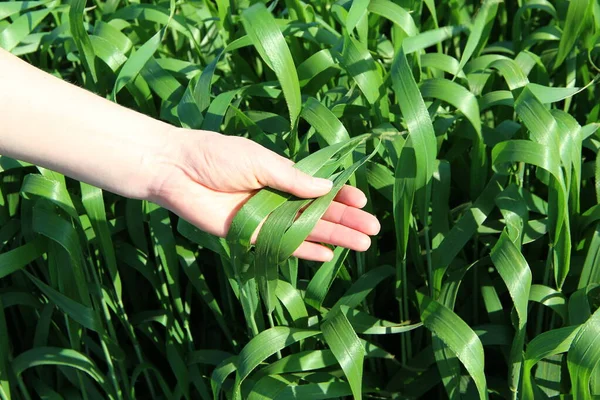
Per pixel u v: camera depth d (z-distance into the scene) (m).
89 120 0.72
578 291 0.77
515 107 0.75
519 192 0.78
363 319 0.79
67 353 0.85
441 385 0.87
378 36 0.93
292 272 0.77
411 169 0.74
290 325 0.80
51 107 0.72
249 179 0.71
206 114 0.80
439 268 0.78
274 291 0.72
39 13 0.90
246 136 0.86
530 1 0.93
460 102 0.77
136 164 0.72
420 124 0.73
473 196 0.83
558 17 0.94
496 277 0.88
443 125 0.81
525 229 0.79
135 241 0.88
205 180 0.72
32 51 0.92
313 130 0.80
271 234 0.70
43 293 0.88
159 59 0.89
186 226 0.79
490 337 0.80
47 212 0.80
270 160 0.71
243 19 0.76
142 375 0.96
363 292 0.80
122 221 0.89
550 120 0.73
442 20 1.03
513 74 0.79
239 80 0.92
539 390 0.79
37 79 0.73
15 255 0.81
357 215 0.73
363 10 0.78
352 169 0.72
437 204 0.81
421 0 0.90
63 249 0.84
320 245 0.74
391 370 0.87
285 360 0.78
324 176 0.74
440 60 0.83
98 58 0.87
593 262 0.78
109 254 0.82
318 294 0.78
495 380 0.85
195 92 0.82
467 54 0.83
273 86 0.84
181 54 0.98
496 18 1.04
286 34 0.85
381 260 0.86
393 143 0.78
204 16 0.99
